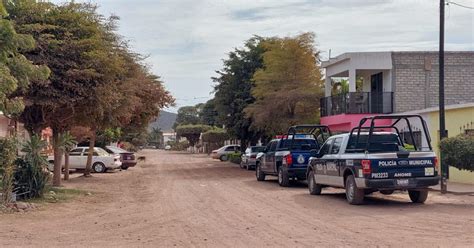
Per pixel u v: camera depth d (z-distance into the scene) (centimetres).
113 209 1720
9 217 1520
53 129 2480
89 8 2300
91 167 3572
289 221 1384
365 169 1633
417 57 3300
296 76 3934
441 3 2053
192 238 1159
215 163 5603
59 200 1950
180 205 1783
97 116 2461
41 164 1959
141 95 3525
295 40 3897
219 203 1823
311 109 3838
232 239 1144
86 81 2188
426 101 3278
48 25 2081
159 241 1128
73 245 1091
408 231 1212
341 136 1884
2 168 1714
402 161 1636
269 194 2131
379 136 1794
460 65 3247
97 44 2191
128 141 8325
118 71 2292
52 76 2112
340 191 2214
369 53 3306
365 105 3266
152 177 3369
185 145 13175
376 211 1559
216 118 5469
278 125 3850
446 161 1744
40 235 1213
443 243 1073
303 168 2461
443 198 1884
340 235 1169
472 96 3247
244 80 4666
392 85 3284
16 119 2319
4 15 1611
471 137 1719
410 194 1766
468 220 1366
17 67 1634
